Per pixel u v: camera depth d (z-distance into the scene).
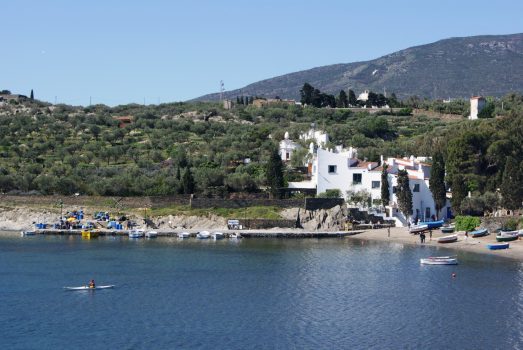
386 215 190.00
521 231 162.75
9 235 187.25
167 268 134.75
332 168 195.88
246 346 86.38
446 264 137.12
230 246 164.50
